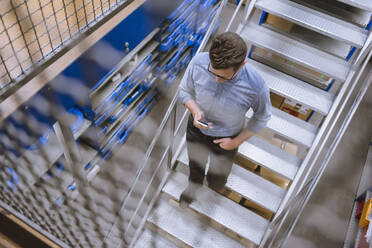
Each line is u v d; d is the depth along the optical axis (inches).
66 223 77.1
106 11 83.5
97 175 142.0
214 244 92.4
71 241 71.0
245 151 89.9
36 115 76.3
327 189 153.3
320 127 85.5
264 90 67.2
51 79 73.9
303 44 87.7
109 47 93.3
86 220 85.0
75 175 115.4
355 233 141.6
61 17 80.4
